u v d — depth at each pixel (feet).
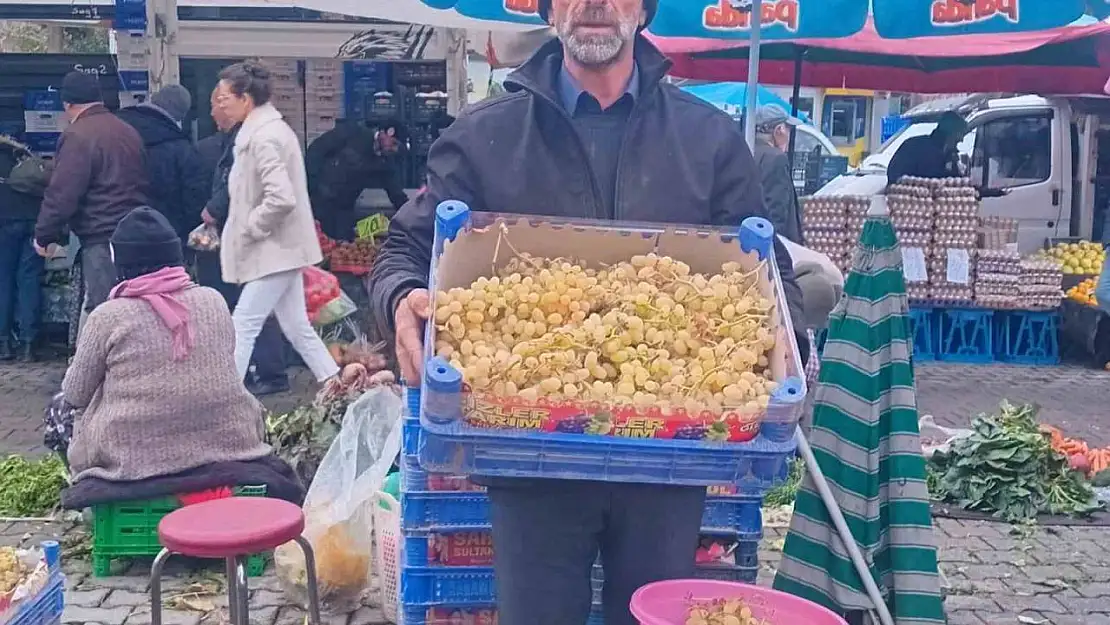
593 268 9.07
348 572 14.17
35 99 32.48
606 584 8.79
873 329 11.92
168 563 15.71
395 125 32.71
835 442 12.04
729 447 7.24
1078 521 18.98
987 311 34.96
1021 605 15.53
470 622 11.65
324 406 18.16
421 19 19.65
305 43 31.53
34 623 11.26
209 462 14.97
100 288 25.22
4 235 30.32
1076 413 28.40
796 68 33.81
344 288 30.78
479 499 11.41
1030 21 17.43
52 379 28.76
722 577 11.72
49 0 29.99
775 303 8.37
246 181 23.09
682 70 37.24
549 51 9.39
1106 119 38.88
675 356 8.10
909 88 37.09
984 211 38.65
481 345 7.72
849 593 11.79
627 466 7.36
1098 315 33.71
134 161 25.23
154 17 30.27
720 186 9.39
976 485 19.52
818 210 33.55
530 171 9.12
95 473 14.90
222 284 27.66
